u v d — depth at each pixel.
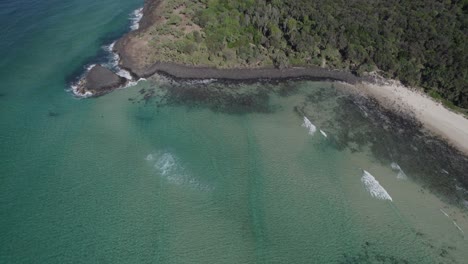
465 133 72.00
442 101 80.19
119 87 78.50
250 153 65.00
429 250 51.78
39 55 86.81
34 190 55.88
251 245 50.88
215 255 49.41
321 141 68.50
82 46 91.50
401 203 57.97
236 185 58.94
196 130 69.44
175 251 49.53
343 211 56.09
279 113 75.12
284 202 56.91
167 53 86.50
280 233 52.62
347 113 75.81
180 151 64.44
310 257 50.16
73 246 49.19
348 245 51.84
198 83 81.44
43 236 50.03
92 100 74.81
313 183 60.16
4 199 54.19
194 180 59.22
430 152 67.44
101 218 52.75
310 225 53.91
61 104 73.25
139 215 53.47
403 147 68.25
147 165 61.28
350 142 68.75
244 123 71.88
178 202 55.69
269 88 81.94
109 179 58.44
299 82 84.25
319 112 75.88
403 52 89.69
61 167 59.81
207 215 54.16
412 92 82.62
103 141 65.25
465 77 81.12
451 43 89.81
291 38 91.12
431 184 61.53
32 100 73.62
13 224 51.12
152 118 71.44
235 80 83.12
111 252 48.94
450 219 56.03
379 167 64.00
